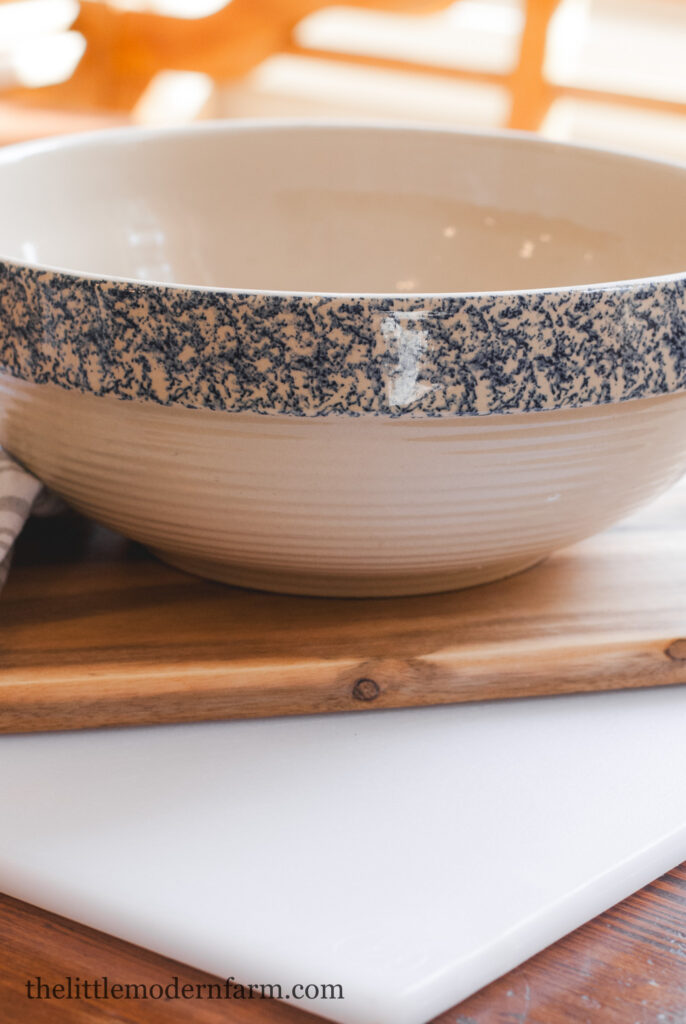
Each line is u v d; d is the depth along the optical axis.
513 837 0.36
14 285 0.38
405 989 0.29
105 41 2.36
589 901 0.33
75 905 0.33
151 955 0.32
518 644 0.44
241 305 0.34
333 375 0.35
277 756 0.40
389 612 0.46
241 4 2.30
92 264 0.60
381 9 2.43
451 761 0.40
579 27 2.36
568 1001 0.31
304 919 0.32
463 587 0.48
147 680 0.41
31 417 0.41
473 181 0.64
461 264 0.65
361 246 0.66
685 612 0.47
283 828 0.36
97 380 0.37
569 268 0.61
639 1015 0.30
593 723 0.43
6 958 0.31
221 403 0.36
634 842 0.35
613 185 0.59
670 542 0.54
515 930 0.32
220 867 0.34
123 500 0.41
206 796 0.37
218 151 0.63
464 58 3.11
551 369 0.35
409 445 0.36
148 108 2.46
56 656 0.42
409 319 0.34
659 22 3.28
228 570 0.47
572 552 0.53
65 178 0.58
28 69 2.30
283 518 0.39
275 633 0.44
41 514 0.50
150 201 0.62
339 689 0.42
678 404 0.39
